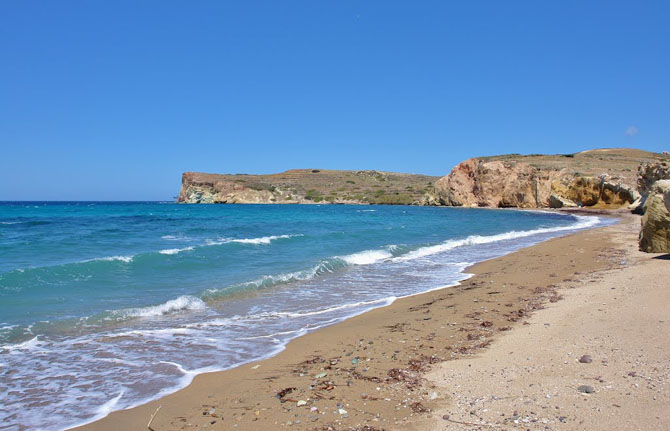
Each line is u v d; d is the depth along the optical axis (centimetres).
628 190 5822
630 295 824
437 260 1666
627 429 348
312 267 1429
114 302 950
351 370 558
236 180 12494
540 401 416
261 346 681
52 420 443
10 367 587
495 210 7094
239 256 1662
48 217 4400
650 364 477
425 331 723
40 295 981
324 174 15275
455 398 448
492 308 859
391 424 400
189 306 941
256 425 415
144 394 504
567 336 615
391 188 12556
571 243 2012
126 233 2616
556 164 8638
